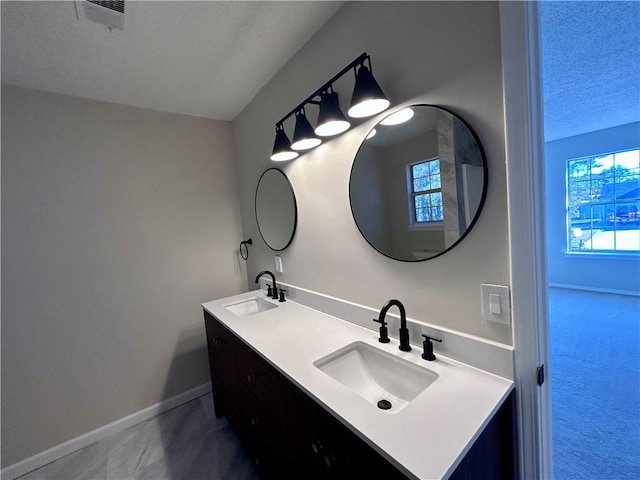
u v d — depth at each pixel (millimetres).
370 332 1284
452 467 595
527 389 833
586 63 2057
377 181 1168
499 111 802
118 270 1916
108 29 1231
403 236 1104
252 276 2393
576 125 3727
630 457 1408
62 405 1736
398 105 1056
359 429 704
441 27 905
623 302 3684
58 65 1440
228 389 1646
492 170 837
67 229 1741
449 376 906
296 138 1365
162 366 2096
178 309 2162
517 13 738
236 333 1376
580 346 2557
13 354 1600
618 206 4105
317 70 1404
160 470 1562
